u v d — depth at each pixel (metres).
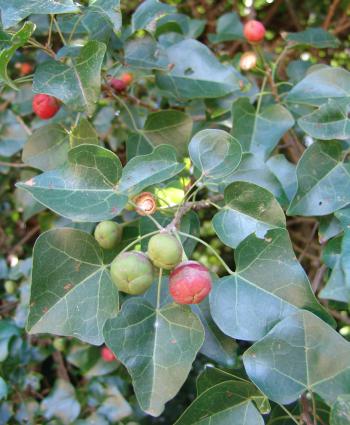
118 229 0.16
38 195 0.15
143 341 0.15
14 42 0.15
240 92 0.22
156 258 0.13
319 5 0.36
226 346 0.16
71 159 0.15
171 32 0.24
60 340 0.23
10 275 0.23
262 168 0.18
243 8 0.33
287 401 0.14
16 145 0.25
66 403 0.21
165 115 0.21
